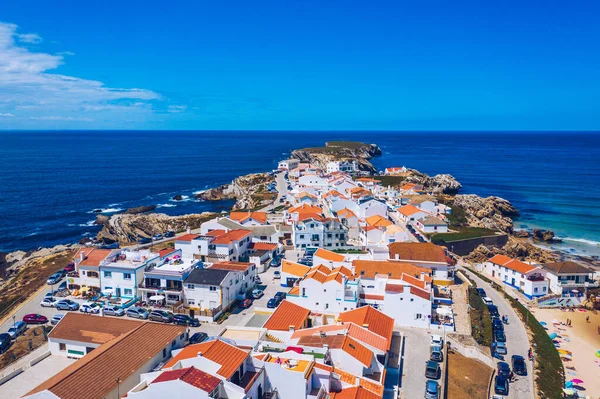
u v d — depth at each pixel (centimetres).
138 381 4659
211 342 4475
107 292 7544
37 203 19212
